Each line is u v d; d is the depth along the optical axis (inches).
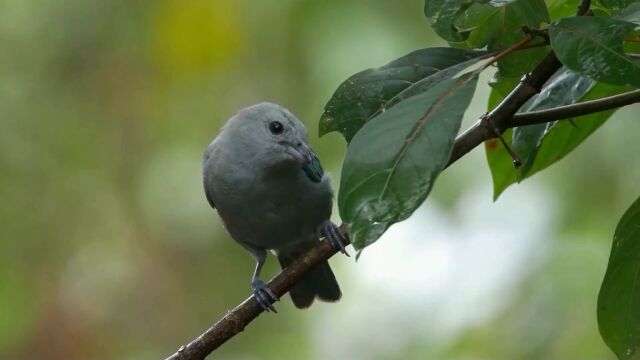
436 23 209.5
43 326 554.3
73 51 547.2
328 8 494.9
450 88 190.9
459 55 217.8
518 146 251.1
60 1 548.4
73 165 556.7
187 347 257.4
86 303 558.3
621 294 238.7
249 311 258.2
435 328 467.8
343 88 218.8
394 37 482.3
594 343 417.7
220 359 529.7
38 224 555.5
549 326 427.2
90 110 554.3
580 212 450.0
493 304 445.1
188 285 552.4
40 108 552.7
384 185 182.7
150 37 536.7
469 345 441.1
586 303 426.9
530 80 212.2
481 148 487.2
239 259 548.4
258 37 514.9
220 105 534.9
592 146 452.8
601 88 262.8
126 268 557.3
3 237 549.3
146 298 554.3
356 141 187.3
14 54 547.8
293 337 526.9
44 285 555.8
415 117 187.3
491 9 212.8
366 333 493.7
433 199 490.3
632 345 238.8
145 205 556.7
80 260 560.7
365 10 487.5
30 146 552.7
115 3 542.3
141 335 553.9
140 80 544.4
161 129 550.9
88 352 552.4
